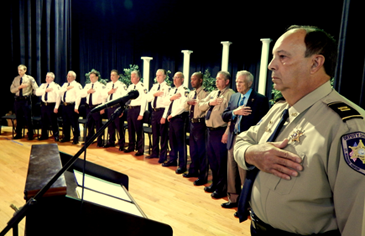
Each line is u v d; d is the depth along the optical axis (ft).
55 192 2.85
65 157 4.83
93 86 16.74
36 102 21.70
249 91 8.27
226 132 9.00
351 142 2.21
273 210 2.68
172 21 22.80
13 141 16.85
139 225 3.17
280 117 3.05
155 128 14.07
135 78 14.92
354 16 9.89
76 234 2.92
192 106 11.23
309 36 2.60
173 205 8.82
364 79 9.75
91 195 3.98
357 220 2.10
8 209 8.04
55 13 22.82
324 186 2.43
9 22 21.47
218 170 9.65
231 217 8.13
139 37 24.77
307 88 2.69
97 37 25.79
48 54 22.97
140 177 11.34
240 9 19.08
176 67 23.31
